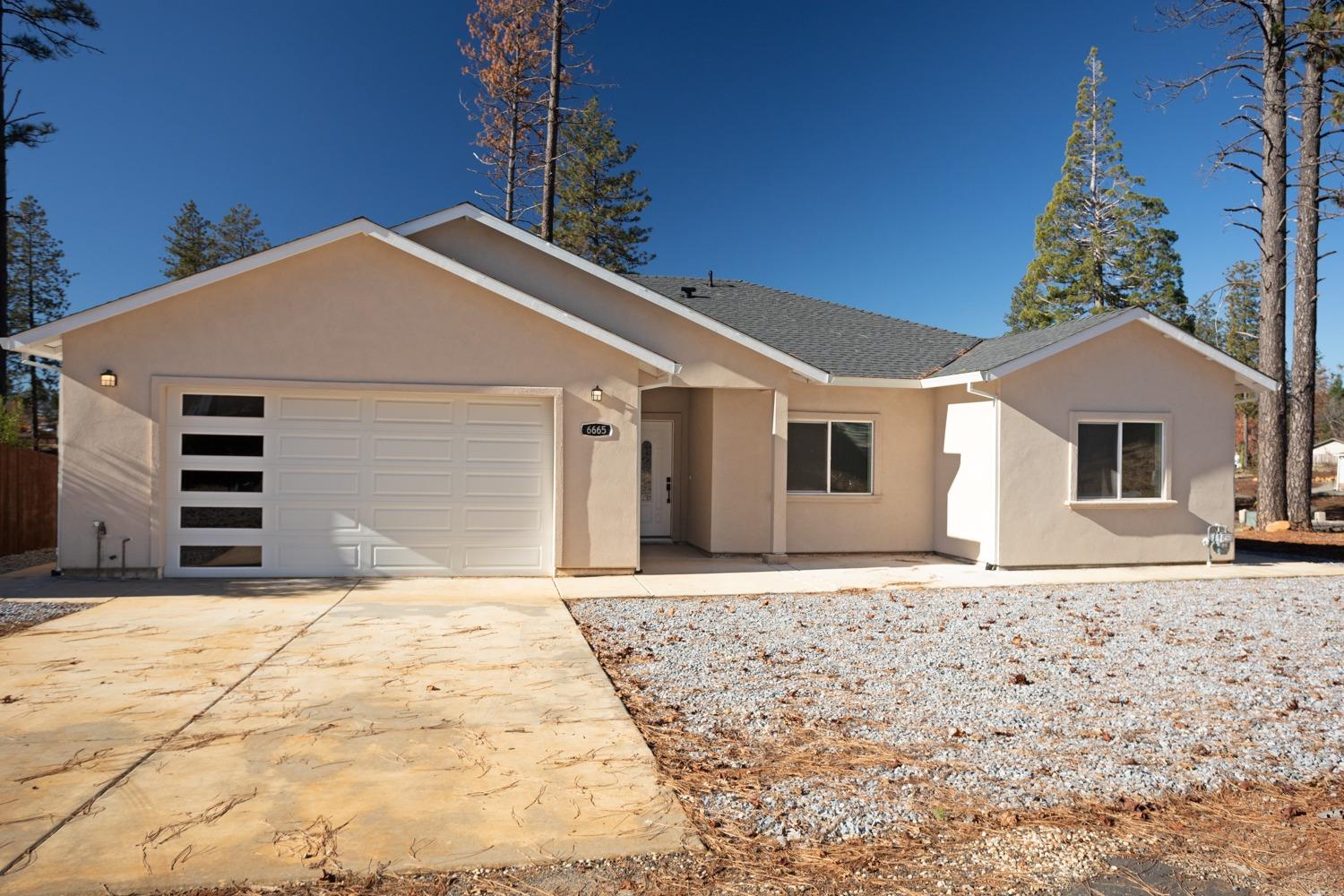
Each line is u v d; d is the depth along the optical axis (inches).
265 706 203.2
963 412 513.3
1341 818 151.4
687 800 152.9
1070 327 517.3
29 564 441.7
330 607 333.1
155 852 128.0
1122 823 147.6
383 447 410.9
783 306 693.9
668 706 210.8
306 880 121.1
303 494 404.2
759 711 207.9
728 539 519.2
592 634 293.1
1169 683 238.7
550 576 424.8
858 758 176.6
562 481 422.6
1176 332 492.7
